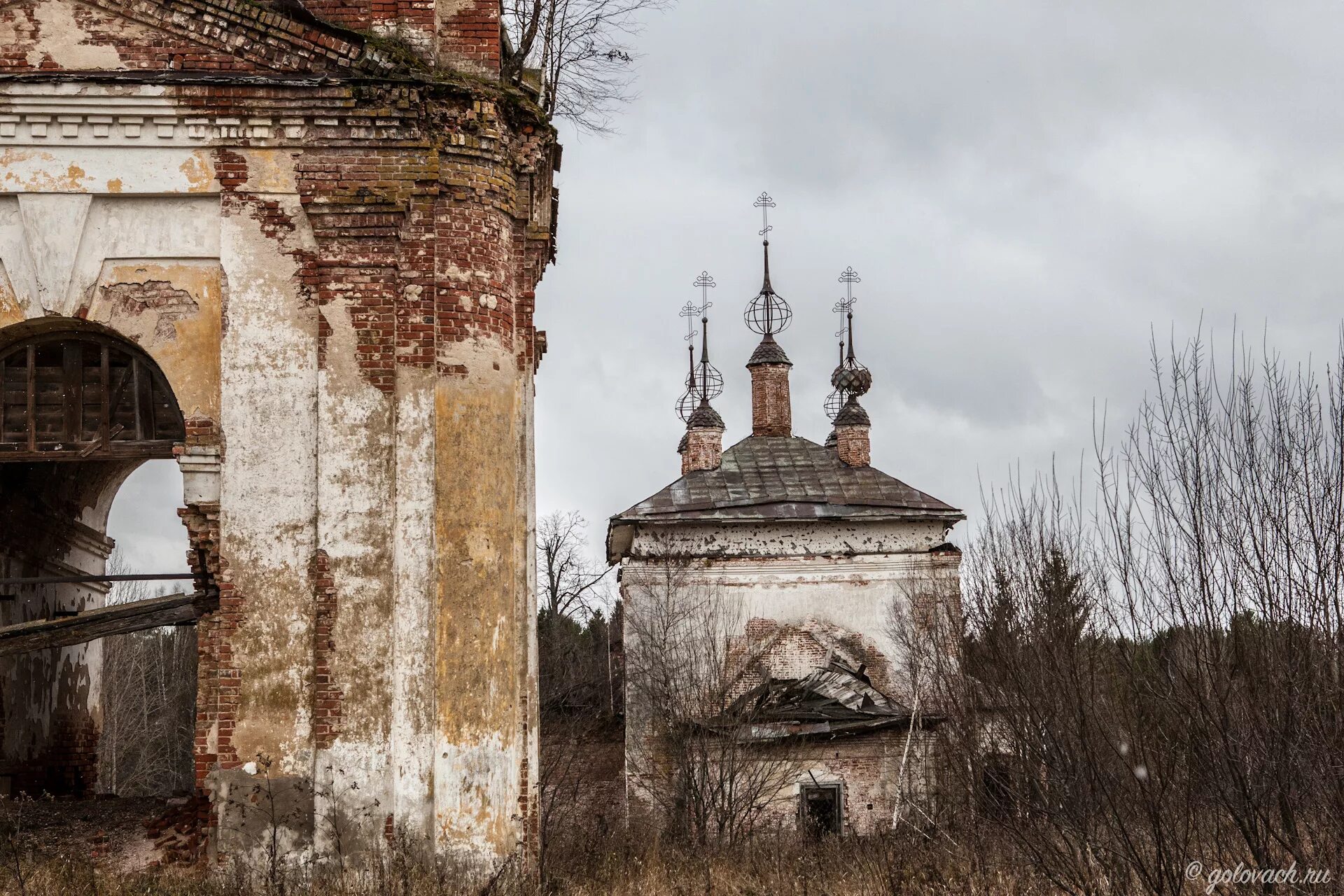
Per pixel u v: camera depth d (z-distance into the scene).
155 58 13.72
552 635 43.66
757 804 26.94
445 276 13.48
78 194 13.47
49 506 18.66
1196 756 11.68
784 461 32.94
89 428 13.94
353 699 12.98
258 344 13.41
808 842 23.39
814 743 27.59
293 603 13.16
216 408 13.38
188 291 13.48
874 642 29.88
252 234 13.50
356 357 13.36
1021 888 13.26
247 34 13.73
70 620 13.27
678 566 29.91
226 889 12.20
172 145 13.52
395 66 13.65
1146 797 11.44
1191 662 11.74
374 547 13.18
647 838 21.66
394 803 12.82
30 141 13.47
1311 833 11.40
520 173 14.31
